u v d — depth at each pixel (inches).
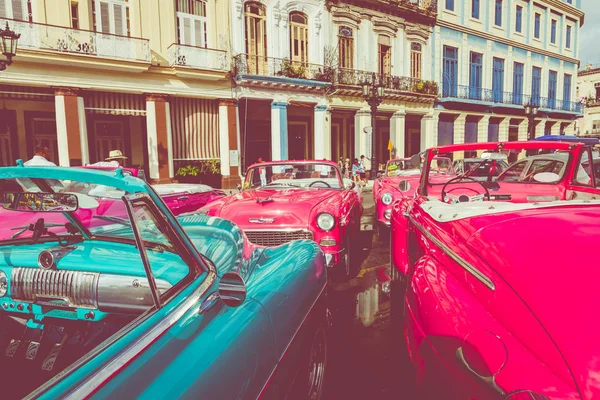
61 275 69.5
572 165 144.3
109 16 534.9
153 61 573.3
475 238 67.7
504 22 1080.8
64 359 64.2
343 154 908.0
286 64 700.7
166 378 38.4
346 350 116.3
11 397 57.7
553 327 46.8
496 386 46.2
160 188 236.5
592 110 1663.4
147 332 41.4
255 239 162.9
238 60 647.8
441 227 82.8
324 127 775.1
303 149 853.8
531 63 1165.7
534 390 43.3
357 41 810.8
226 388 43.8
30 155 582.9
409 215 123.0
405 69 896.3
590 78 1701.5
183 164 628.1
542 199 144.9
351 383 99.0
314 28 743.1
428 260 82.2
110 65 521.3
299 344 70.8
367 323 134.6
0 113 557.6
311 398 86.5
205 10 621.3
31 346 68.4
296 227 158.7
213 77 616.7
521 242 60.8
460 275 67.6
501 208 79.2
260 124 779.4
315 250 92.6
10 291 72.8
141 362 38.5
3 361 65.8
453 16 967.6
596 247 56.2
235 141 669.3
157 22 574.6
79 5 509.4
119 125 642.8
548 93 1251.2
